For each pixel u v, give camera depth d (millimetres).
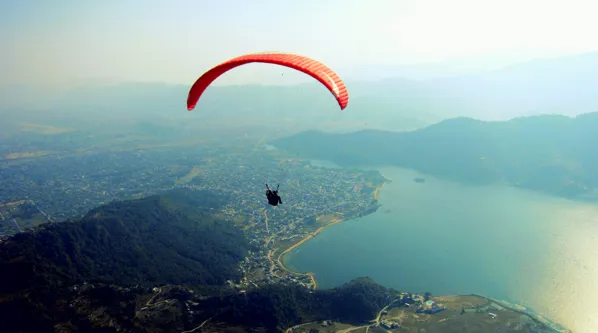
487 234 153125
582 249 134125
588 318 95938
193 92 31250
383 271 127688
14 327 85062
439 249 141875
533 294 108250
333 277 126562
